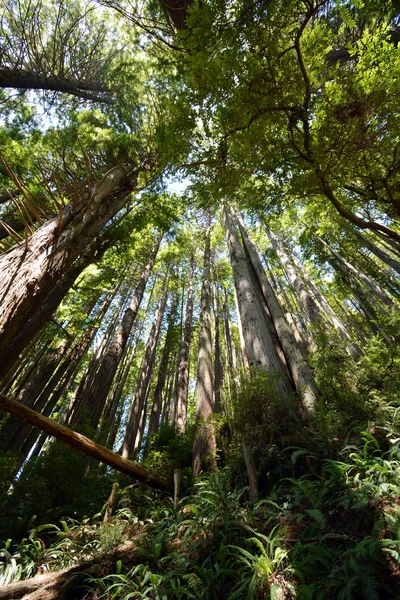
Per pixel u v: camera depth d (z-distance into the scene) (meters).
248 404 3.63
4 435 6.58
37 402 8.98
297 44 3.00
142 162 8.22
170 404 17.27
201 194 4.45
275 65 3.20
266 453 3.21
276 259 16.34
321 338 4.09
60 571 2.40
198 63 3.16
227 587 1.91
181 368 13.06
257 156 3.80
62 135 7.52
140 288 13.05
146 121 8.52
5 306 3.28
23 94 10.55
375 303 11.88
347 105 3.15
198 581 1.88
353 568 1.53
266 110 3.38
